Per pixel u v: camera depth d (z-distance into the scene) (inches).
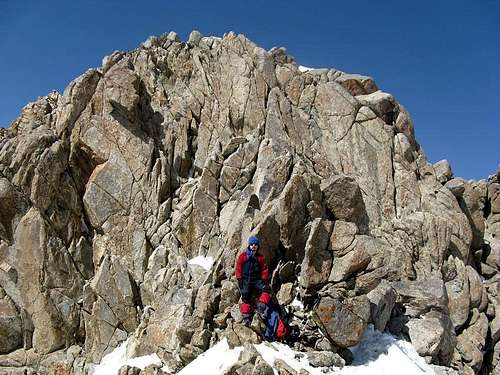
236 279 694.5
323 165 1007.0
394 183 1029.8
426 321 764.6
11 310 780.6
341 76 1198.9
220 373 576.7
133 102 962.7
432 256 904.9
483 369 922.7
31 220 834.2
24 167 856.3
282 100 1081.4
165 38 1226.0
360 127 1071.6
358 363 649.6
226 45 1186.0
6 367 751.1
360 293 700.7
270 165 836.0
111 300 815.1
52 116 966.4
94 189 902.4
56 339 788.6
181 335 673.6
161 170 943.7
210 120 1078.4
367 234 837.2
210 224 887.7
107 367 757.3
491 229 1304.1
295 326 661.3
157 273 836.6
